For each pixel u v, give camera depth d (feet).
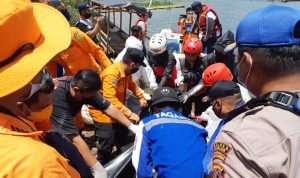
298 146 3.44
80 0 48.32
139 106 14.16
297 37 3.83
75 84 9.82
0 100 3.84
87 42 16.33
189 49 15.69
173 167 8.20
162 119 8.83
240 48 4.17
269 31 3.84
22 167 3.34
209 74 12.25
